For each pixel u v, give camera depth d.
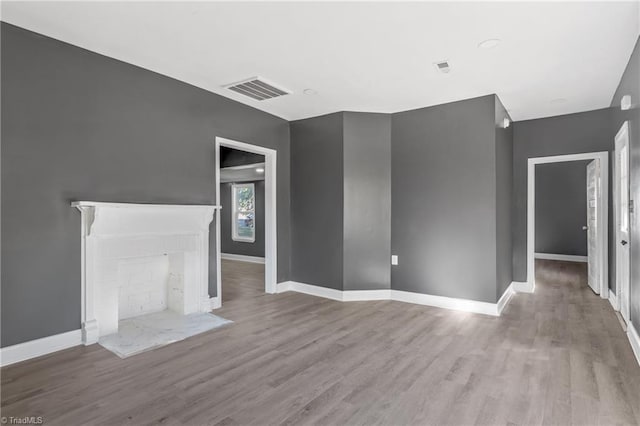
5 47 2.63
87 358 2.80
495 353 2.94
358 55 3.15
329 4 2.38
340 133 4.76
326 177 4.89
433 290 4.43
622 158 3.86
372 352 2.96
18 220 2.71
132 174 3.39
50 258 2.88
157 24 2.66
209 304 4.09
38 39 2.79
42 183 2.83
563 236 8.28
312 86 3.90
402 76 3.61
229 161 7.62
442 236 4.37
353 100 4.34
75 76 3.01
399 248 4.69
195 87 3.94
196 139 3.96
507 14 2.48
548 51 3.04
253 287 5.45
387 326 3.63
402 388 2.37
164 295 4.10
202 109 4.01
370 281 4.74
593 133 4.78
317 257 4.98
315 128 5.00
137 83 3.43
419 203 4.54
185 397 2.24
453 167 4.31
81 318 3.07
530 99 4.31
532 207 5.20
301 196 5.15
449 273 4.32
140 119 3.46
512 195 5.23
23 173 2.73
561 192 8.29
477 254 4.14
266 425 1.96
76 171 3.02
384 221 4.76
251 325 3.64
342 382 2.45
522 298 4.80
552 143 5.06
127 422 1.98
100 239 3.16
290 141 5.28
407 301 4.61
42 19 2.59
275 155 5.01
